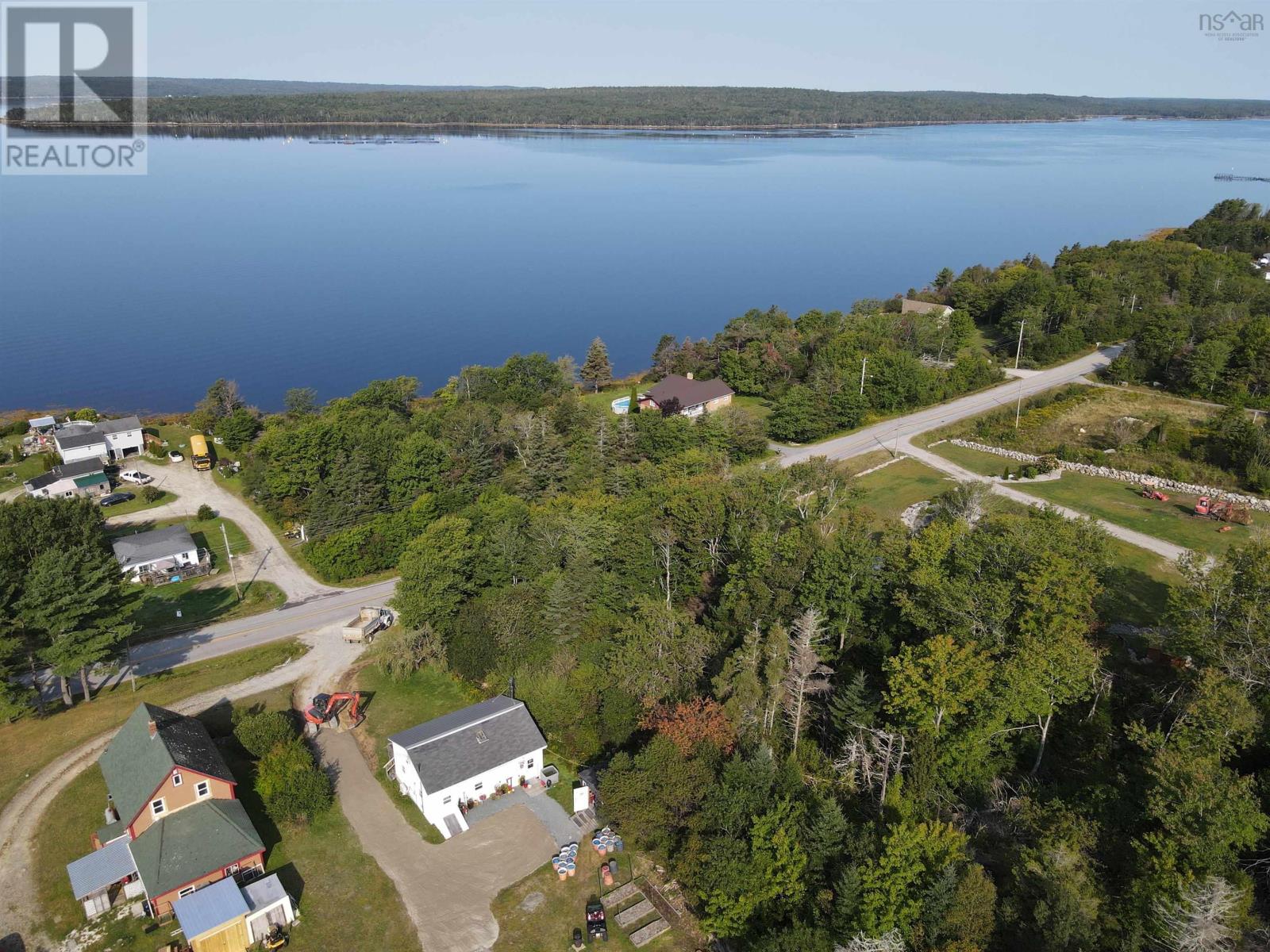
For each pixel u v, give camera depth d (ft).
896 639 206.49
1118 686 192.44
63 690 224.53
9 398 595.47
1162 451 347.56
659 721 190.08
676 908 161.68
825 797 163.43
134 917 159.53
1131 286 543.80
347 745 212.23
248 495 377.50
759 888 148.25
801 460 374.22
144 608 283.79
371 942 156.25
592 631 237.04
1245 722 149.38
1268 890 133.80
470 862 174.09
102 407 576.61
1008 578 191.21
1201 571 198.29
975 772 171.53
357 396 466.29
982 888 132.16
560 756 203.92
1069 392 426.92
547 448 360.69
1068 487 323.16
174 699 230.48
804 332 536.01
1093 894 131.03
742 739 177.47
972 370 451.12
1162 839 133.80
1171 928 119.55
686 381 470.80
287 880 169.58
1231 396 395.75
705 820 160.56
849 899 137.49
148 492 376.89
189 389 625.82
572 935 156.76
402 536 310.65
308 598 291.58
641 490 310.65
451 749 190.60
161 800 169.68
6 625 212.64
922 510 307.58
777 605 215.72
